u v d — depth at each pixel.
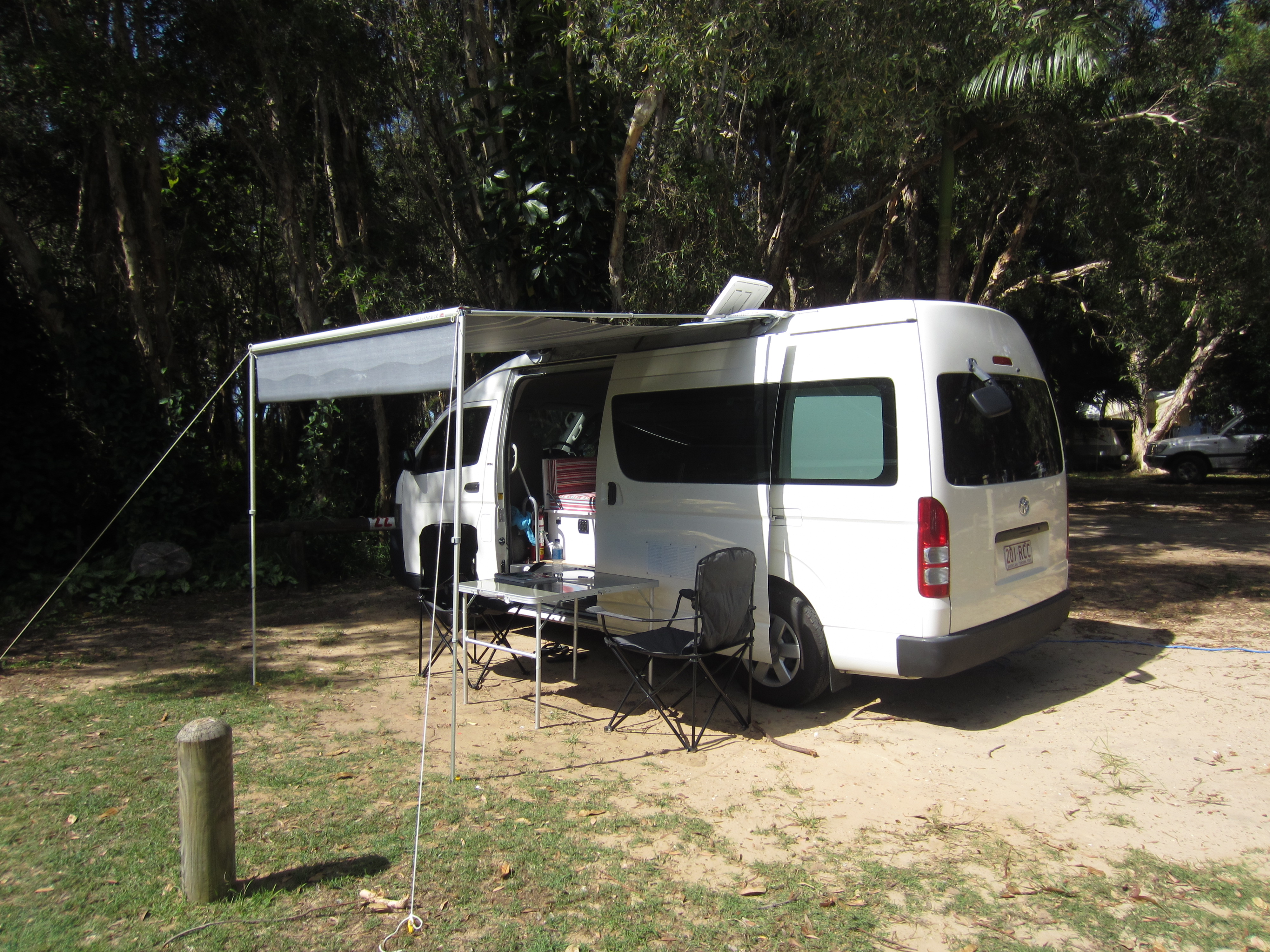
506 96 9.57
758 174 11.77
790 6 8.38
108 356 9.72
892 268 16.47
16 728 5.05
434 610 4.68
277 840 3.60
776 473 5.20
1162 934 2.95
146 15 9.86
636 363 6.05
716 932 2.96
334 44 9.91
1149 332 13.95
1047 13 8.32
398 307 11.33
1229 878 3.31
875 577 4.73
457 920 3.02
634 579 5.65
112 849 3.55
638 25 8.17
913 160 11.02
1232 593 8.24
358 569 10.05
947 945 2.90
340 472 10.84
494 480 6.54
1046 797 4.05
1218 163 9.98
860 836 3.68
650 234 10.08
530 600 4.91
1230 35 11.82
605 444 6.19
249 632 7.47
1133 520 13.95
